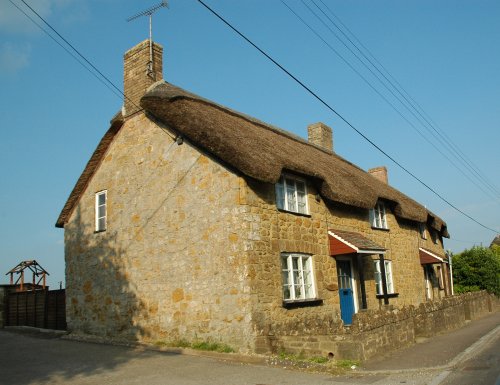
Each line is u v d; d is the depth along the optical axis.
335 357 10.45
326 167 17.31
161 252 13.79
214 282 12.37
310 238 14.34
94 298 15.66
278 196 13.64
